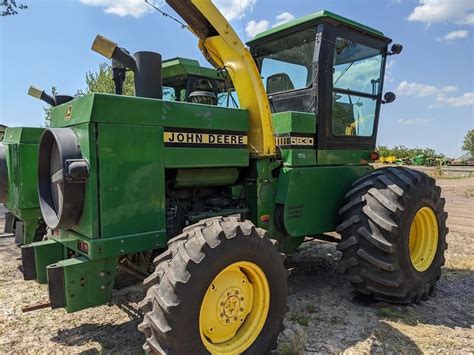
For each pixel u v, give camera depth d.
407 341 2.88
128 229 2.61
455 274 4.48
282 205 3.51
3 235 6.32
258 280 2.62
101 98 2.48
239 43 3.20
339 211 3.66
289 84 4.05
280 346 2.79
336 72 3.81
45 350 2.79
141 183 2.66
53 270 2.43
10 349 2.79
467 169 28.55
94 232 2.47
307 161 3.63
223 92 4.63
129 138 2.61
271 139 3.34
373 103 4.28
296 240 3.84
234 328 2.57
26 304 3.57
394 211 3.30
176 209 3.07
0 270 4.54
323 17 3.57
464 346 2.82
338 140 3.89
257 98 3.26
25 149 4.16
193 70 4.53
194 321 2.26
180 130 2.87
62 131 2.57
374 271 3.36
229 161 3.17
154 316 2.23
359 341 2.88
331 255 5.22
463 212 9.33
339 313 3.37
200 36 3.35
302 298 3.71
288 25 3.85
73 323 3.22
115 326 3.18
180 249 2.36
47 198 2.89
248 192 3.52
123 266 3.33
